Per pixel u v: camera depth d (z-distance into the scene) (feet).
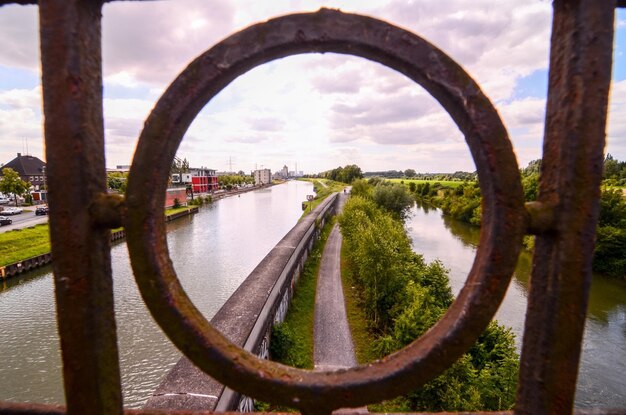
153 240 0.48
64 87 0.47
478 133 0.48
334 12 0.48
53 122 0.47
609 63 0.46
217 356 0.50
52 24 0.47
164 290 0.49
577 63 0.47
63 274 0.48
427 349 0.50
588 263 0.48
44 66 0.47
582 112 0.47
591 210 0.47
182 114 0.48
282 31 0.48
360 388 0.50
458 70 0.48
